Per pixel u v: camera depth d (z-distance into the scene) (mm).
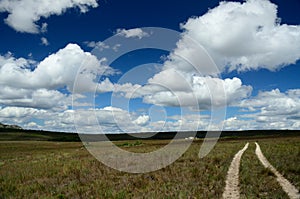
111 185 15703
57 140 120125
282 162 21859
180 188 14234
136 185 15820
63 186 16172
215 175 17422
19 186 16828
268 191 13570
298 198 12250
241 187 14391
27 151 55188
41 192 15164
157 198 12344
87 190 14906
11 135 150375
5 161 35250
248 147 43719
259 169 19453
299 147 33281
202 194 12953
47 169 23109
